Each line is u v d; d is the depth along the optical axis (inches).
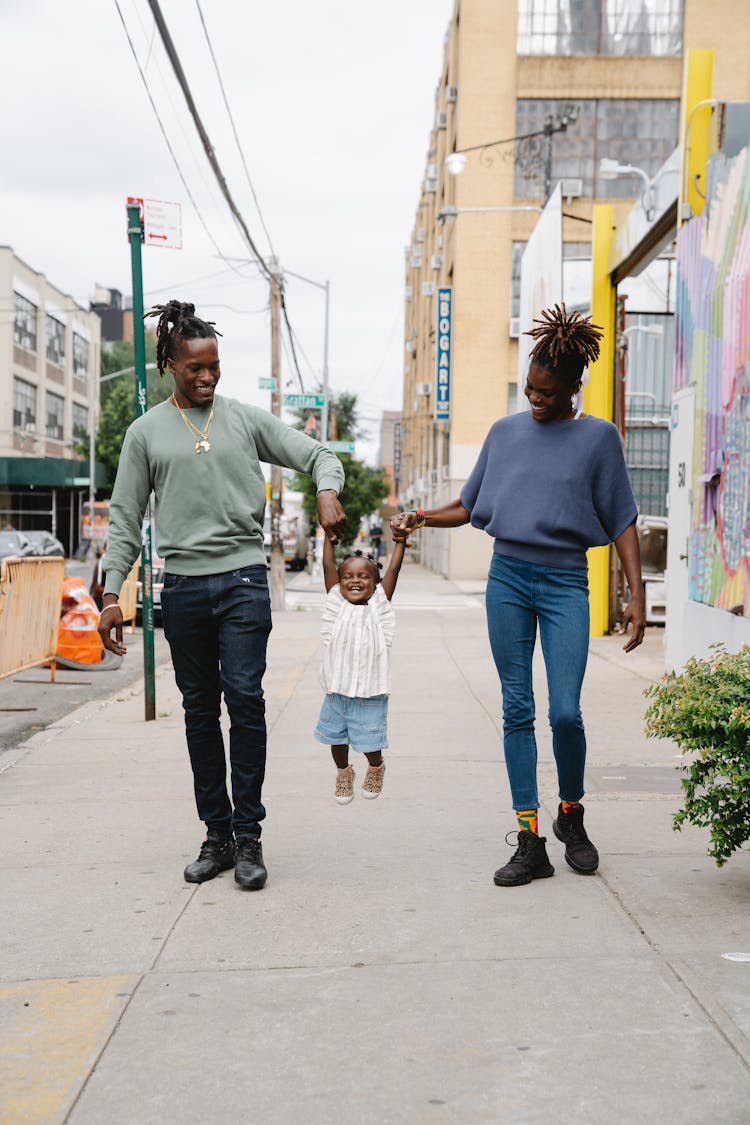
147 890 166.6
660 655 489.4
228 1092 105.3
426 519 181.0
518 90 1246.3
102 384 3083.2
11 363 2159.2
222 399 174.6
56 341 2516.0
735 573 314.3
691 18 1233.4
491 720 323.3
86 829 203.9
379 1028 117.8
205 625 170.7
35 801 227.0
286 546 1793.8
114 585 171.8
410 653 511.2
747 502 302.8
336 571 179.0
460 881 168.6
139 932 148.3
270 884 168.6
